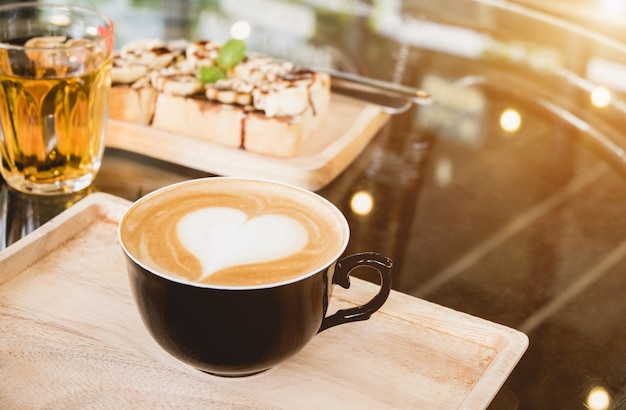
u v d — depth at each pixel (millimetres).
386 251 654
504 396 549
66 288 600
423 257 652
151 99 753
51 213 681
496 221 693
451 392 550
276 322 504
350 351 570
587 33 949
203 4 983
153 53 807
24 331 565
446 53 910
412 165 751
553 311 614
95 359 551
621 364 577
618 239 684
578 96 846
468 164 756
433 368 564
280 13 977
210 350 510
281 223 551
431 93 844
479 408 530
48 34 740
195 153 737
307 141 765
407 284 628
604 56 905
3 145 692
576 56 908
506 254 660
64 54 676
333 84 814
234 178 574
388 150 770
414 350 574
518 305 617
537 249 667
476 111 823
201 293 491
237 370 523
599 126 809
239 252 529
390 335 583
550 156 770
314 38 927
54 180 697
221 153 732
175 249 525
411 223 684
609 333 599
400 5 1003
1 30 726
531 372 567
